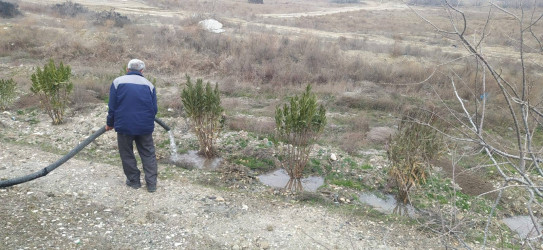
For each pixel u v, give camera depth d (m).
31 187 5.11
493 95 10.87
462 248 4.59
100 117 8.36
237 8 36.38
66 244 3.97
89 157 6.55
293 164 6.39
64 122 8.10
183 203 5.09
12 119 8.09
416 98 11.23
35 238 3.99
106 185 5.36
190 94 6.70
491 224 5.34
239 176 6.32
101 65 14.12
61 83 7.75
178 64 14.28
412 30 25.69
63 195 4.98
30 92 9.91
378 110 10.74
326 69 14.31
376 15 35.47
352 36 23.16
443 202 5.81
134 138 5.21
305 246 4.34
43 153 6.41
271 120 9.05
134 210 4.81
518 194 6.24
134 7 29.78
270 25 26.94
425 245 4.57
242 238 4.41
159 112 9.10
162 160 6.66
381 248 4.42
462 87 11.45
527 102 2.68
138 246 4.09
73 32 17.48
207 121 6.83
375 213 5.38
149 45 16.41
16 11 21.09
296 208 5.32
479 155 7.31
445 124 6.68
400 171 5.71
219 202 5.23
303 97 6.18
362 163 7.05
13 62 13.93
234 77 12.98
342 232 4.74
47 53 14.99
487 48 16.98
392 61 15.91
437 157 5.86
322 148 7.51
